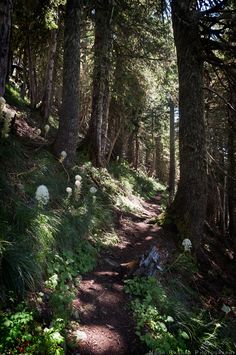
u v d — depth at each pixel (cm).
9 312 313
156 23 1070
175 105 1712
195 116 784
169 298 492
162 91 1509
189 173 784
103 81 1196
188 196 788
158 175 3981
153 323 408
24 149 713
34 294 369
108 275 530
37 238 434
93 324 385
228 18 705
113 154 1934
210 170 1194
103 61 1130
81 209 639
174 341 392
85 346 341
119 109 1634
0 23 494
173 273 615
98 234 679
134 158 2730
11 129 756
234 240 1391
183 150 798
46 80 1329
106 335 372
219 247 1233
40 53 1438
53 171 724
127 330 395
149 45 1133
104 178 1124
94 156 1215
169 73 1241
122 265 580
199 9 777
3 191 462
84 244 576
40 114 1346
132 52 1209
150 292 471
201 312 506
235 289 773
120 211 967
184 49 802
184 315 461
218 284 756
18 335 286
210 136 1534
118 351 354
